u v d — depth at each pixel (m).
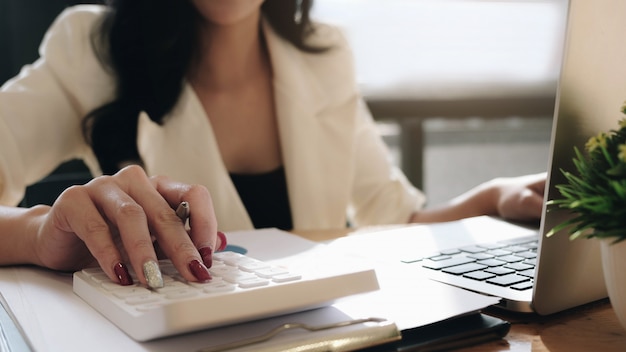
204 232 0.49
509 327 0.42
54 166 1.02
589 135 0.43
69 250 0.52
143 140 1.03
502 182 0.92
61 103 1.01
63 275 0.53
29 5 1.32
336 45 1.16
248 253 0.59
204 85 1.10
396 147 1.85
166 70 0.99
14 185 0.89
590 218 0.38
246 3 0.97
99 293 0.42
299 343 0.35
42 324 0.39
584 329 0.44
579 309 0.49
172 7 0.98
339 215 1.11
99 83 1.02
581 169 0.39
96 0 1.32
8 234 0.57
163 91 1.00
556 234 0.43
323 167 1.11
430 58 1.86
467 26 1.88
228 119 1.10
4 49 1.32
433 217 1.03
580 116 0.42
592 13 0.41
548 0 1.96
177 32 0.99
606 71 0.43
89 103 1.02
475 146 1.98
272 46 1.08
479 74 1.92
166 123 1.01
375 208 1.17
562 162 0.42
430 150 1.95
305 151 1.06
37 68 1.03
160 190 0.54
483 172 2.01
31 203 1.06
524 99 1.94
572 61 0.41
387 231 0.72
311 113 1.08
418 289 0.47
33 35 1.33
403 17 1.82
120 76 1.00
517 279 0.51
